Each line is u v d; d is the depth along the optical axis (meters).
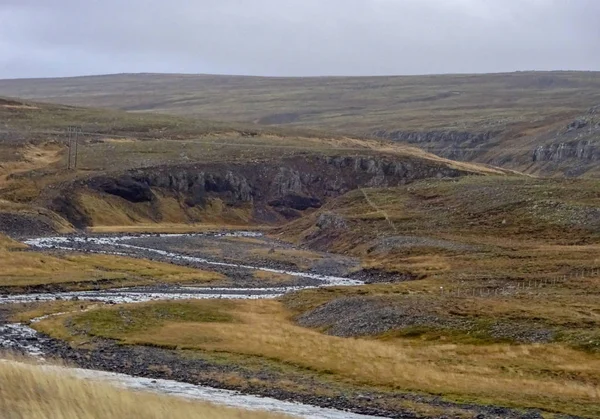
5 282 93.19
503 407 46.41
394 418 44.38
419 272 112.31
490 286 94.19
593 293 84.69
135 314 74.12
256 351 60.38
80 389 36.12
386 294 85.75
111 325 69.00
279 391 49.53
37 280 96.00
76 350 59.94
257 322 74.81
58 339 63.66
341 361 57.19
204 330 68.19
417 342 65.25
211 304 83.19
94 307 80.00
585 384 52.25
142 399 37.09
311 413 44.12
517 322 67.38
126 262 116.88
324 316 77.44
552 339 62.88
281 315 81.62
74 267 107.44
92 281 99.44
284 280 113.81
